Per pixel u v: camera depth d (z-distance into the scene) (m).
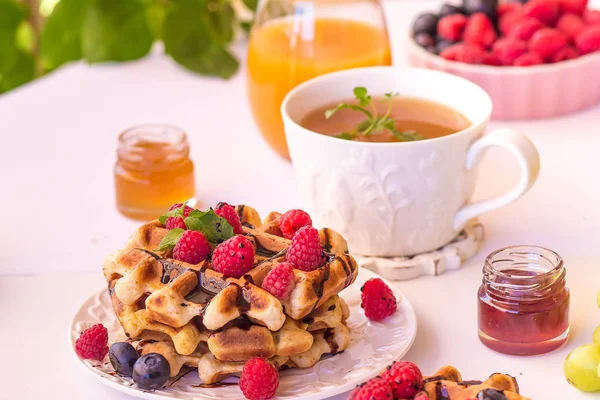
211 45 1.18
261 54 0.97
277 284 0.76
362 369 0.77
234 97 1.15
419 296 0.85
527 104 1.05
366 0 0.97
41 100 1.15
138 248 0.80
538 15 1.07
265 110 0.98
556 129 1.04
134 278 0.77
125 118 1.11
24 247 0.92
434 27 1.10
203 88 1.17
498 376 0.74
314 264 0.77
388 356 0.78
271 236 0.81
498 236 0.90
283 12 0.96
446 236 0.87
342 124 0.90
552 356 0.79
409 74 0.92
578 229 0.91
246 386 0.75
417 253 0.88
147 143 0.96
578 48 1.06
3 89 1.47
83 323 0.81
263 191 0.98
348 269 0.78
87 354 0.78
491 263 0.79
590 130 1.04
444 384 0.73
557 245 0.89
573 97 1.06
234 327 0.77
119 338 0.80
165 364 0.76
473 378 0.78
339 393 0.75
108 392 0.78
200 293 0.77
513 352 0.79
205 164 1.02
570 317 0.82
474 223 0.90
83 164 1.03
